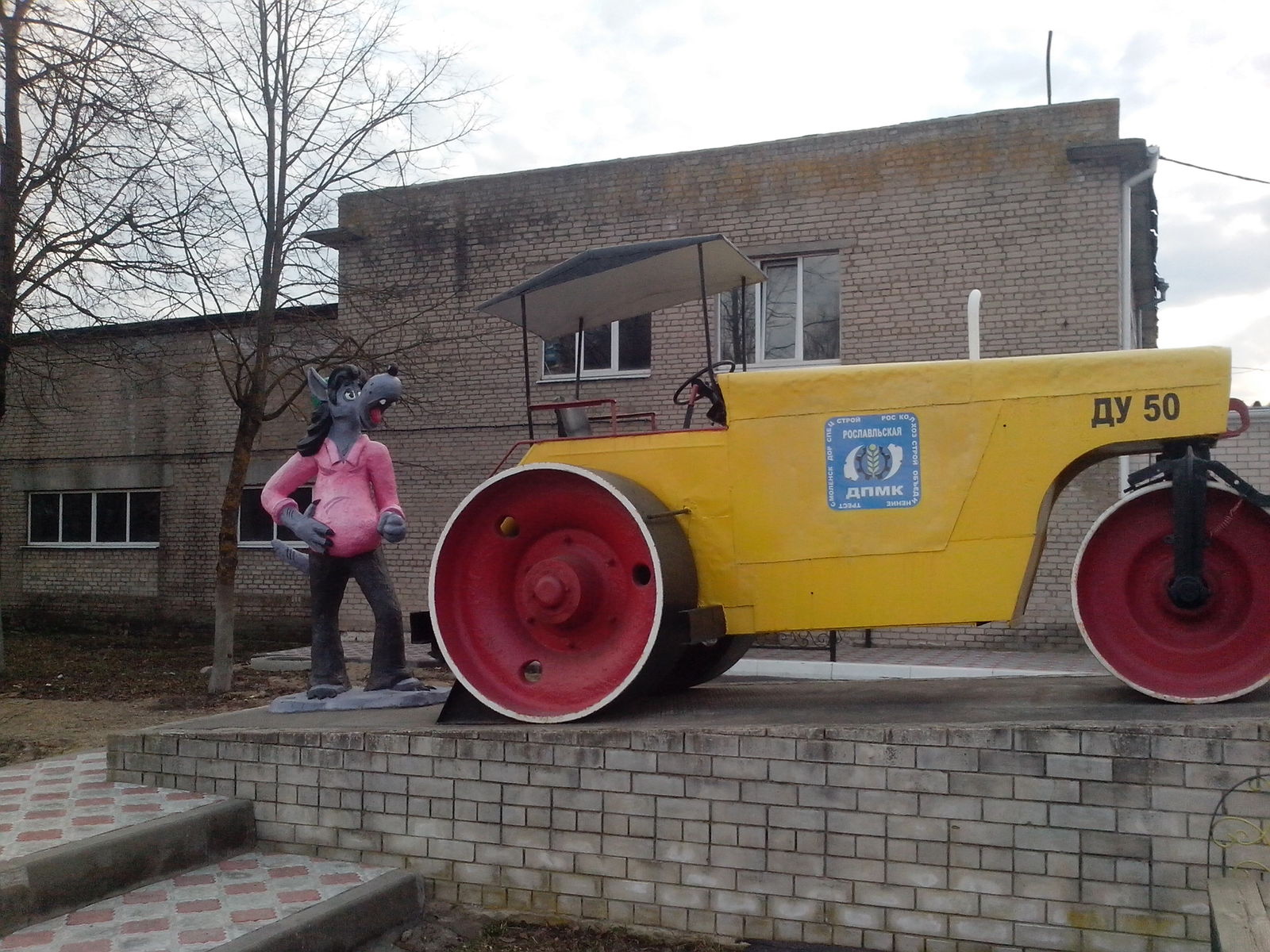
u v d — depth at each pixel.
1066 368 4.51
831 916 4.09
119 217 9.79
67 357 11.86
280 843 4.93
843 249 12.15
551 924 4.42
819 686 5.95
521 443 5.20
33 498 16.48
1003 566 4.50
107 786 5.22
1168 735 3.79
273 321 10.13
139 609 15.55
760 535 4.76
